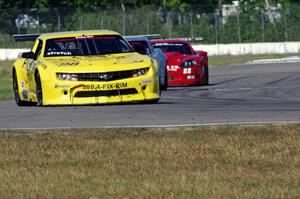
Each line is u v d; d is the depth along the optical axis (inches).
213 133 1433.3
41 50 2075.5
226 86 2893.7
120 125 1585.9
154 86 1980.8
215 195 991.6
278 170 1145.4
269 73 3609.7
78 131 1502.2
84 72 1930.4
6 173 1164.5
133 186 1055.6
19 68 2178.9
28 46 6161.4
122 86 1936.5
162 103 2071.9
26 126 1632.6
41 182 1099.3
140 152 1295.5
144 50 2677.2
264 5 7416.3
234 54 6240.2
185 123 1590.8
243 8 6545.3
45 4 7155.5
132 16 6264.8
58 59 2023.9
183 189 1027.9
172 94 2544.3
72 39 2095.2
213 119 1654.8
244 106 1959.9
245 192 1004.6
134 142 1374.3
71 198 1003.3
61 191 1040.8
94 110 1883.6
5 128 1606.8
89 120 1692.9
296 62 4690.0
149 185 1053.8
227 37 6451.8
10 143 1401.3
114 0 7436.0
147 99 1968.5
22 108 2069.4
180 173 1136.2
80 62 1963.6
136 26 6269.7
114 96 1932.8
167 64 3026.6
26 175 1148.5
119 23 6210.6
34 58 2101.4
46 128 1568.7
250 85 2866.6
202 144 1341.0
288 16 6466.5
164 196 992.2
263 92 2490.2
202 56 3100.4
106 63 1946.4
